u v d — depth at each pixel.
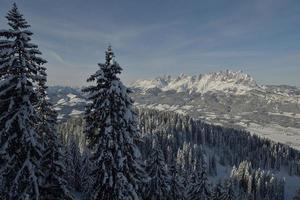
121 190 20.23
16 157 18.53
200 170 47.75
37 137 18.61
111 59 20.27
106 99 19.80
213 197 51.66
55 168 21.72
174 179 40.81
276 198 156.25
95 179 21.34
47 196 21.39
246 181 144.12
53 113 21.28
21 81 17.72
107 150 20.17
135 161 21.31
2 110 18.58
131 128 20.64
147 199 35.06
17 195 18.36
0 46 17.58
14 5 17.98
